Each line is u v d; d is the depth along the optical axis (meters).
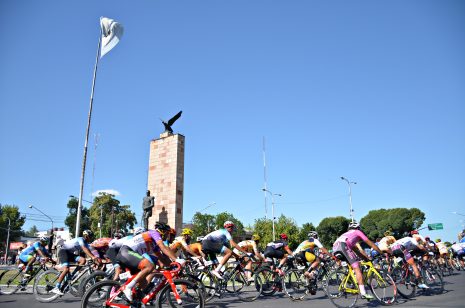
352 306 7.66
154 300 6.66
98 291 6.05
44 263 10.36
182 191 20.73
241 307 7.93
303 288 9.27
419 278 8.78
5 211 75.81
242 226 73.12
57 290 8.77
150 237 6.17
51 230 11.58
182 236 9.32
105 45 22.28
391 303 7.82
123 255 6.05
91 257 9.00
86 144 20.16
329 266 9.94
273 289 9.72
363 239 7.77
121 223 67.62
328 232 73.56
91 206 68.62
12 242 73.88
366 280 7.81
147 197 19.47
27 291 10.51
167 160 21.19
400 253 9.07
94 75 21.41
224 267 9.11
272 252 9.73
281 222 60.97
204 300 6.60
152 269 5.94
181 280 6.40
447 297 8.52
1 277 10.01
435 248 15.48
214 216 73.81
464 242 17.05
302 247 9.52
